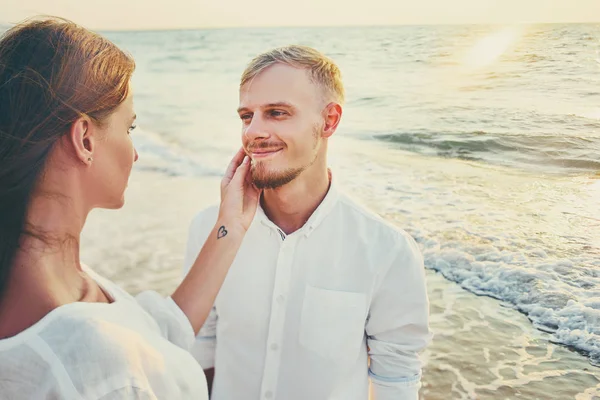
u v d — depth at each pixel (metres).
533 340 4.47
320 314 1.87
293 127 1.74
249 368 1.93
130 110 1.09
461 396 3.77
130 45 38.44
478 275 5.63
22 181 0.93
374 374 1.97
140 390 0.89
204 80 25.75
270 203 1.91
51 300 0.92
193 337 1.26
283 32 41.53
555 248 6.06
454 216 7.18
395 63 22.58
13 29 0.99
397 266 1.86
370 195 8.21
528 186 8.54
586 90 13.93
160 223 7.12
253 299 1.91
